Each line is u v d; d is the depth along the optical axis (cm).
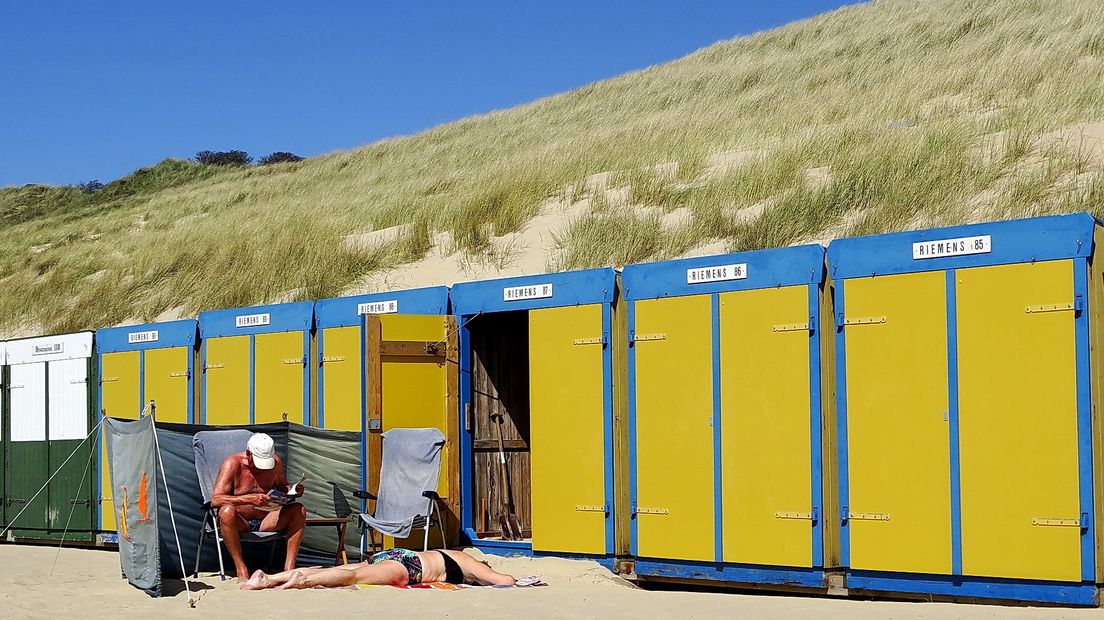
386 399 992
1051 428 718
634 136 2481
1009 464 732
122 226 3312
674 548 875
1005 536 732
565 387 949
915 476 769
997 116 1694
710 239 1493
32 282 2491
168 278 2153
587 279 941
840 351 805
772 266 838
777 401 830
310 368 1119
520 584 857
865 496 789
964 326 754
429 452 972
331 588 826
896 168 1517
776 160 1714
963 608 730
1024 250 734
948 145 1567
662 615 713
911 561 767
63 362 1300
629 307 912
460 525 1032
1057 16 2564
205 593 810
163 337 1238
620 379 922
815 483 809
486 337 1082
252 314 1168
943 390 760
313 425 1112
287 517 890
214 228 2544
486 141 3494
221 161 5753
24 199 5212
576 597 796
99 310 2095
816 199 1480
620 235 1555
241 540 884
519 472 1095
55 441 1291
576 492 938
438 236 1853
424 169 3234
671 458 881
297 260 1911
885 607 747
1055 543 714
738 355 850
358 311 1092
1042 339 724
